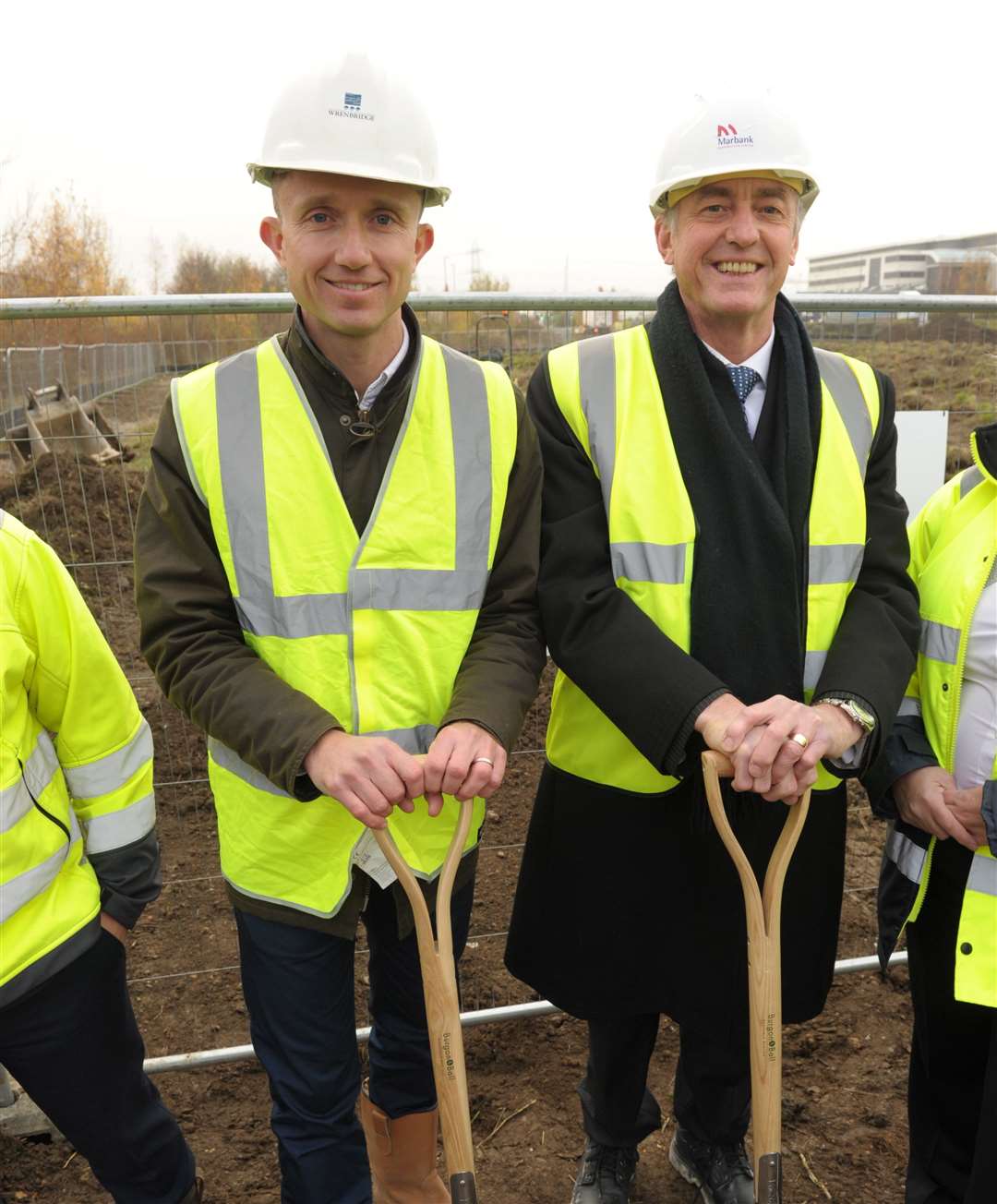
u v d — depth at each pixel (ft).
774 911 5.63
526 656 6.26
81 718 6.12
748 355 6.60
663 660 6.01
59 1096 6.20
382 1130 7.32
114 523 13.17
